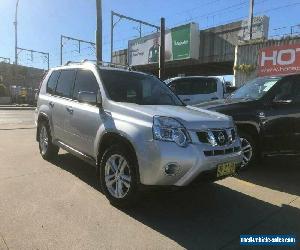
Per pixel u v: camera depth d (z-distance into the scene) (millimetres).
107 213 4883
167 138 4582
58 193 5594
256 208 5254
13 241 4043
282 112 6957
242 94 7848
